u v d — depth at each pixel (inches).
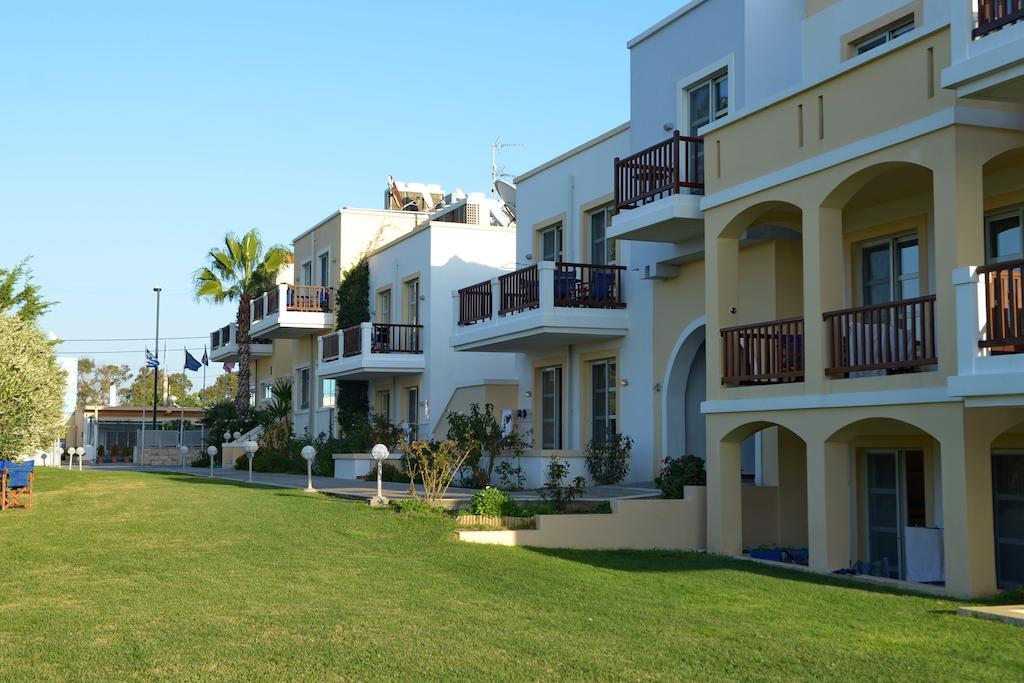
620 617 405.1
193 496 773.9
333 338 1348.4
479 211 1368.1
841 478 556.1
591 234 923.4
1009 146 487.2
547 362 976.3
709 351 642.8
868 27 637.3
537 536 616.4
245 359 1697.8
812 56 684.7
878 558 644.7
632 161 738.8
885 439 630.5
